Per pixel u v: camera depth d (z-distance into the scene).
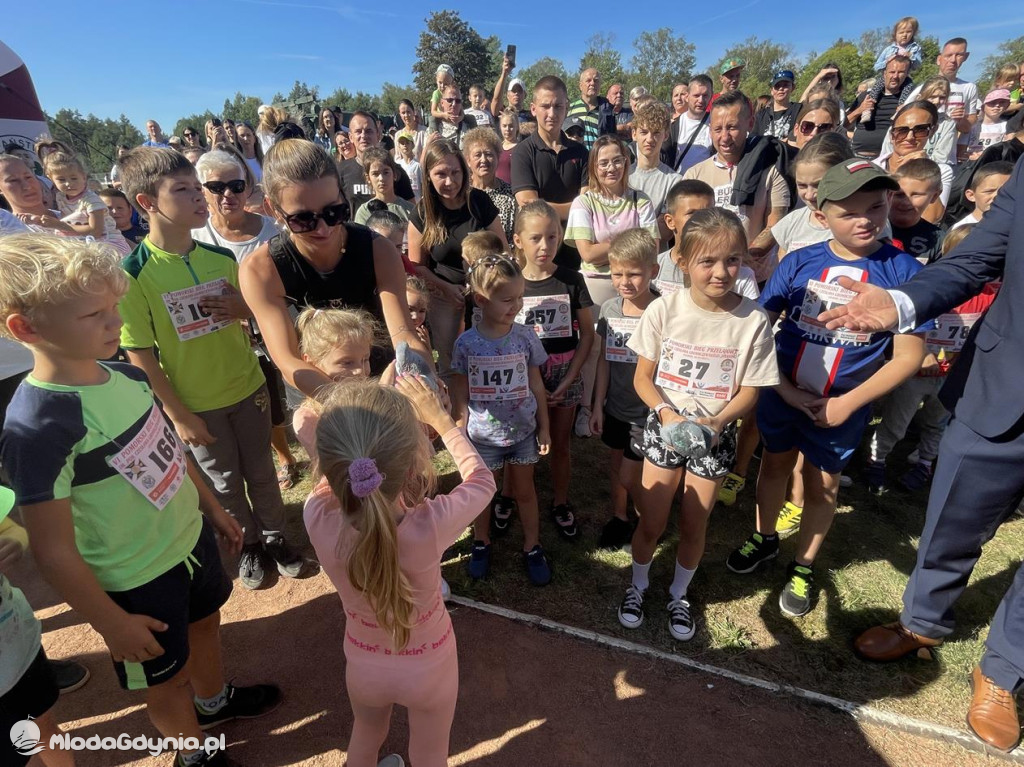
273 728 2.09
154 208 2.26
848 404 2.16
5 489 1.34
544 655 2.37
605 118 7.93
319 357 1.95
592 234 3.64
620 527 3.06
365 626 1.53
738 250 2.04
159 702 1.74
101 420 1.49
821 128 4.42
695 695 2.20
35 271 1.30
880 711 2.11
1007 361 1.83
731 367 2.22
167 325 2.35
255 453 2.70
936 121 3.82
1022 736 2.03
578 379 3.09
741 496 3.48
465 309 3.48
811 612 2.60
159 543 1.65
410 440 1.40
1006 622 1.99
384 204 4.70
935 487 2.11
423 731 1.67
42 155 5.59
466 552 2.99
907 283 1.89
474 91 9.63
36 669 1.59
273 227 3.65
